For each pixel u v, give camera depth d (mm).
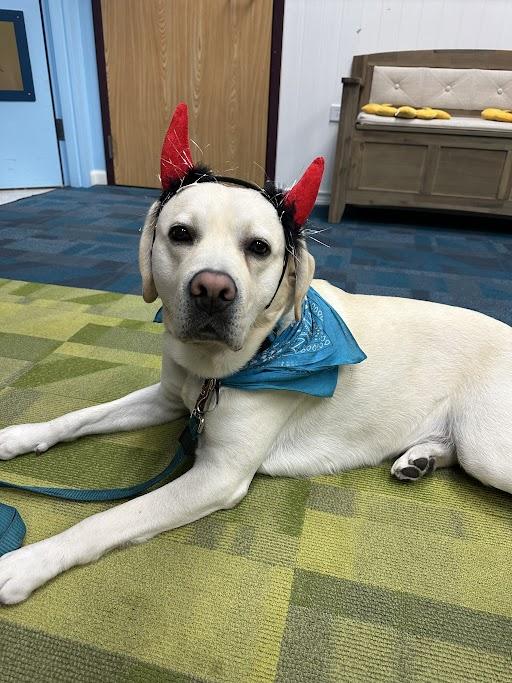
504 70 3994
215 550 1063
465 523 1196
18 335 1930
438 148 3736
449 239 3730
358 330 1297
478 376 1311
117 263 2828
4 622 882
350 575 1036
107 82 4574
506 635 940
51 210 3908
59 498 1155
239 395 1100
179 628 899
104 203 4195
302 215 1062
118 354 1827
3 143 4391
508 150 3660
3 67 4145
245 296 946
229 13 4141
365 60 4133
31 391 1569
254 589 985
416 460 1282
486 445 1227
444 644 917
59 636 869
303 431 1279
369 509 1217
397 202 3949
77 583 959
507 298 2611
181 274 952
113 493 1138
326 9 4023
